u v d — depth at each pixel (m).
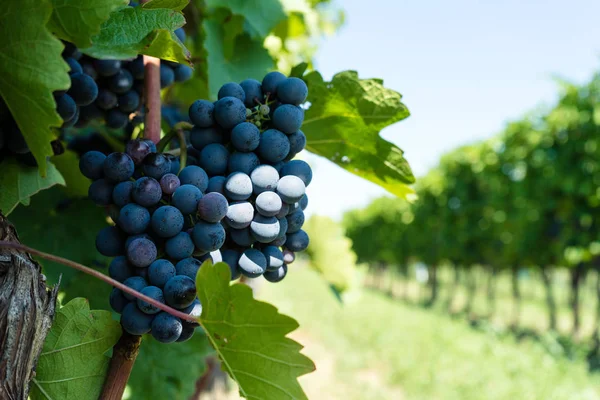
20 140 0.32
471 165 4.80
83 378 0.30
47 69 0.26
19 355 0.26
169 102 0.61
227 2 0.52
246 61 0.53
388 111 0.40
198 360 0.50
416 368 3.03
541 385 2.68
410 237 6.33
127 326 0.29
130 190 0.30
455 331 4.02
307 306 5.16
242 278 0.66
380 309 5.41
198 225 0.30
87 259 0.45
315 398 2.66
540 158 3.40
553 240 3.55
